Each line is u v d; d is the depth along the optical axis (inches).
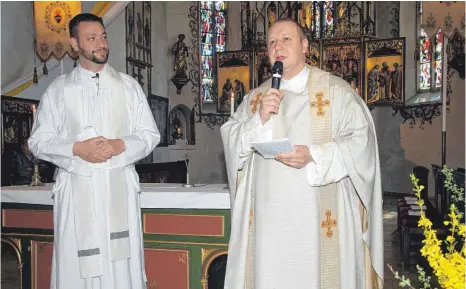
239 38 549.0
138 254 114.7
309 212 99.0
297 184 99.3
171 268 142.6
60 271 110.3
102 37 112.8
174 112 538.6
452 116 454.3
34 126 117.2
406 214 229.3
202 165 534.9
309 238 98.6
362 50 494.9
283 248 99.3
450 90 454.0
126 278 111.4
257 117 100.7
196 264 140.4
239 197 107.1
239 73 522.9
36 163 166.4
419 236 217.5
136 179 116.9
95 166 109.4
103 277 109.8
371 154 99.3
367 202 99.8
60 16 264.4
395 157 502.0
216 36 550.0
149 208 143.3
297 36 102.5
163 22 529.0
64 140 110.6
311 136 102.7
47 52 266.4
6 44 268.5
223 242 137.6
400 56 481.4
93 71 115.3
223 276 152.6
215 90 534.6
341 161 97.0
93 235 108.7
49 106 115.7
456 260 50.6
